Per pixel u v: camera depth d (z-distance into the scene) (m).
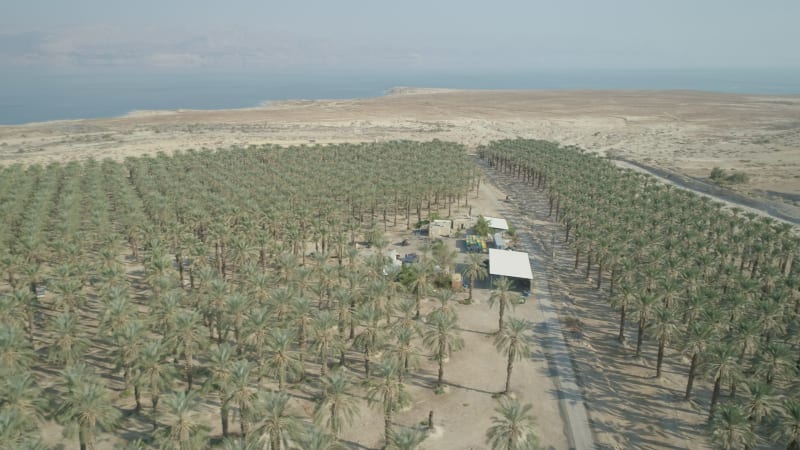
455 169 161.12
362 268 83.44
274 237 108.69
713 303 70.56
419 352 73.38
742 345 61.78
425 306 87.62
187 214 109.69
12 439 41.94
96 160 186.50
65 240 94.44
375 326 62.78
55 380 62.22
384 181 138.50
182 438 44.00
